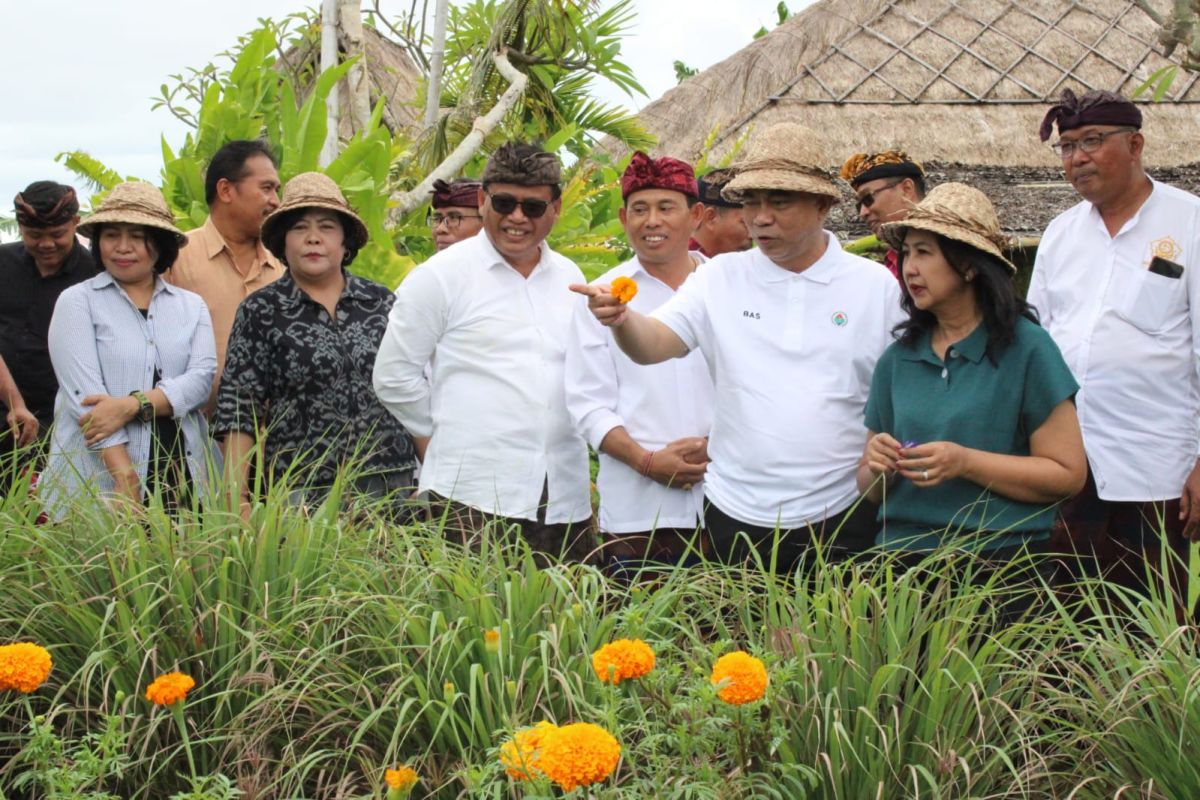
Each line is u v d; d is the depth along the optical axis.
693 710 2.83
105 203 4.45
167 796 3.14
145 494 4.07
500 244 4.29
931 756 2.90
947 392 3.44
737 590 3.38
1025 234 7.49
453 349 4.31
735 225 5.05
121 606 3.19
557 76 9.88
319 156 6.95
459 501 4.27
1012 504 3.38
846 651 3.04
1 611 3.30
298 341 4.29
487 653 3.08
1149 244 4.21
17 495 3.74
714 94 9.52
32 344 5.10
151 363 4.46
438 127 8.38
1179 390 4.21
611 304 3.61
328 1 7.41
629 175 4.44
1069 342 4.32
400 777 2.54
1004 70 9.54
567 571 3.41
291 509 3.64
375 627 3.29
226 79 7.48
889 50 9.66
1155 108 9.36
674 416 4.29
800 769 2.81
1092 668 3.13
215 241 4.91
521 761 2.48
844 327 3.79
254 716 3.13
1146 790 2.83
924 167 8.89
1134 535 4.23
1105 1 10.16
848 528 3.79
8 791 3.09
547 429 4.31
